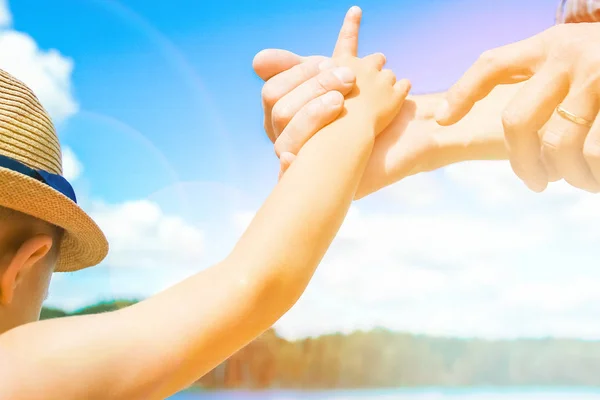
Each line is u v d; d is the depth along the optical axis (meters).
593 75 0.51
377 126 0.65
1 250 0.58
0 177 0.58
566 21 0.66
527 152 0.54
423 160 0.69
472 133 0.69
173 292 0.55
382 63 0.69
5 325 0.57
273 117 0.66
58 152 0.69
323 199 0.58
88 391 0.50
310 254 0.57
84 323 0.53
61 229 0.66
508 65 0.56
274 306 0.56
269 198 0.59
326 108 0.63
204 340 0.53
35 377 0.50
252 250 0.56
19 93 0.66
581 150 0.52
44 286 0.62
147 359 0.52
